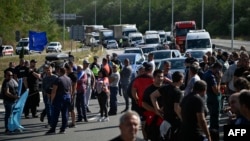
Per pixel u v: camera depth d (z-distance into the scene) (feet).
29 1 489.26
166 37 467.11
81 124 106.52
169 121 61.05
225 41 538.88
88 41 538.88
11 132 99.66
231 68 91.40
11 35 419.74
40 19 515.50
